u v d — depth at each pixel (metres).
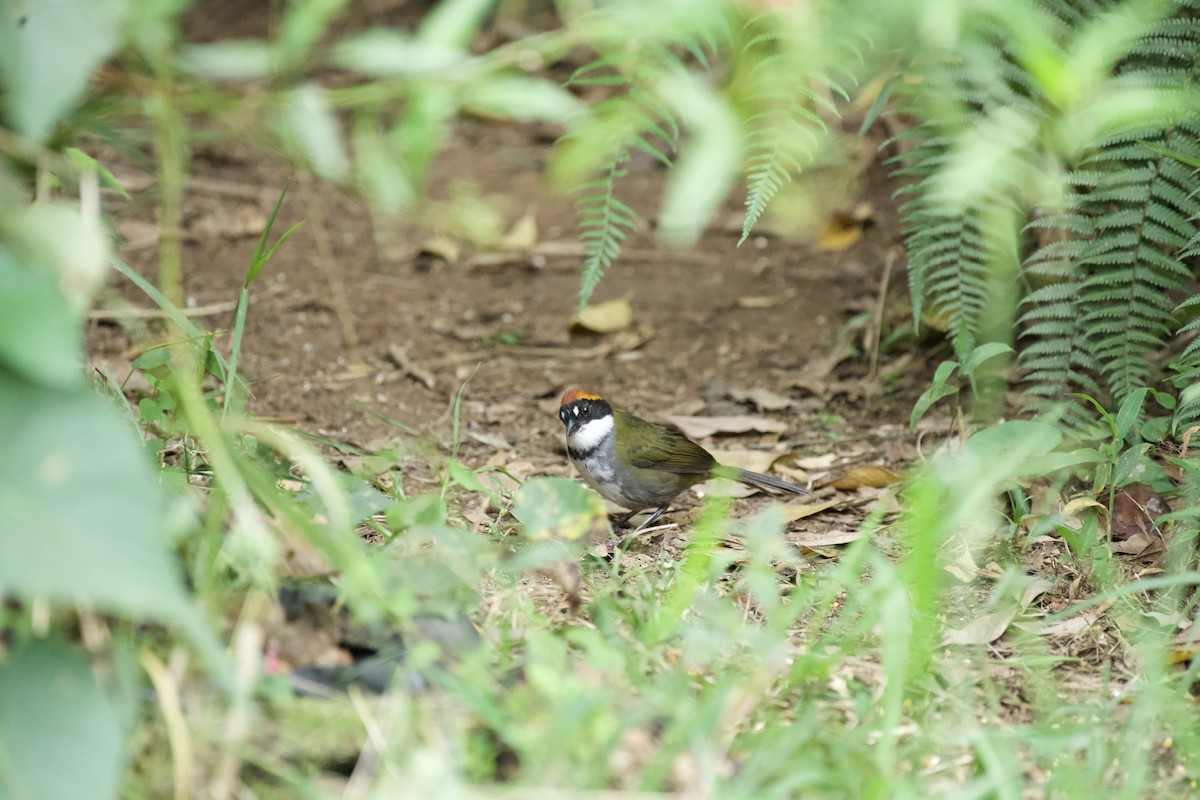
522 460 11.04
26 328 4.05
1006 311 10.60
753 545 6.59
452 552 6.11
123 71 4.68
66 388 4.31
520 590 7.20
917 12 4.79
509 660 6.03
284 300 13.69
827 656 6.45
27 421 4.26
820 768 5.38
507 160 16.80
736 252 14.72
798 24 4.75
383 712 5.31
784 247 14.70
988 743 5.41
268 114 4.48
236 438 7.37
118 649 4.82
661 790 5.26
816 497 10.12
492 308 13.89
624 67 4.81
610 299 13.98
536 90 4.29
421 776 4.87
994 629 7.20
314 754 5.19
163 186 5.33
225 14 19.92
